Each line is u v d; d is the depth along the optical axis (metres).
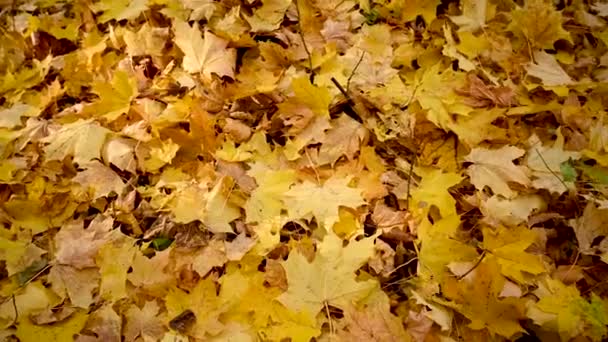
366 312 1.18
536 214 1.31
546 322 1.19
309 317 1.18
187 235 1.29
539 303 1.20
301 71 1.47
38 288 1.24
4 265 1.27
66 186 1.35
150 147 1.38
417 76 1.48
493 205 1.31
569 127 1.40
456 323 1.21
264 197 1.31
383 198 1.33
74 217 1.33
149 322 1.20
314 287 1.20
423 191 1.31
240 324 1.20
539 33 1.50
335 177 1.33
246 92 1.43
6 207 1.30
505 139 1.38
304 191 1.30
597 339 1.17
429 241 1.25
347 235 1.28
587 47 1.53
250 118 1.42
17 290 1.24
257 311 1.20
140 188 1.34
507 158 1.34
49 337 1.20
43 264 1.26
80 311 1.22
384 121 1.40
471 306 1.20
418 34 1.55
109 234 1.28
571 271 1.25
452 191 1.34
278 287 1.23
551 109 1.41
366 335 1.16
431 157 1.37
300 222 1.29
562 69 1.47
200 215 1.30
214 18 1.55
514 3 1.57
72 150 1.37
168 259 1.25
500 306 1.19
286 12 1.56
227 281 1.23
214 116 1.42
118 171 1.37
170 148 1.37
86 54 1.50
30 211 1.31
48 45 1.54
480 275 1.20
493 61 1.49
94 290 1.24
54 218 1.31
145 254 1.28
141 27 1.55
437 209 1.31
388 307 1.18
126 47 1.53
